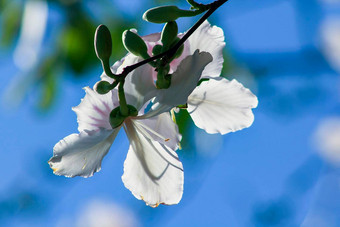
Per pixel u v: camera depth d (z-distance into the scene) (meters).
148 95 0.65
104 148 0.65
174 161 0.65
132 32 0.64
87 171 0.64
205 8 0.63
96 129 0.65
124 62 0.65
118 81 0.63
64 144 0.63
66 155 0.63
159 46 0.64
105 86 0.62
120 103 0.64
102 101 0.65
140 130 0.65
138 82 0.65
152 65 0.63
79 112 0.65
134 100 0.65
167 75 0.63
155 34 0.65
